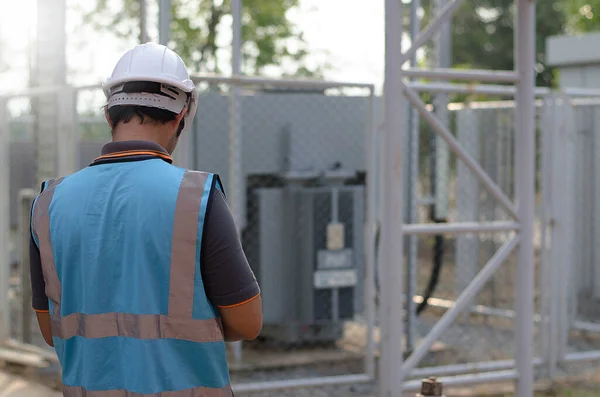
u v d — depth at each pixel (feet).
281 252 22.99
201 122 22.02
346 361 22.71
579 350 24.94
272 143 22.99
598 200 26.53
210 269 6.59
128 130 6.95
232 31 21.52
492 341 24.90
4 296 22.33
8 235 22.50
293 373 21.50
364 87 18.61
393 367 15.34
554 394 20.57
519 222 16.48
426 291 26.32
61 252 6.79
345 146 23.82
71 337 6.80
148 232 6.53
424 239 34.27
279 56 48.26
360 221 23.30
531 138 16.39
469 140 25.50
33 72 25.86
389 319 15.29
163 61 7.02
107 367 6.56
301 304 22.91
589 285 26.76
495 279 26.00
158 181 6.64
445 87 19.75
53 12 20.88
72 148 19.86
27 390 19.20
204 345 6.58
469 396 19.90
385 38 15.03
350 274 23.11
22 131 31.55
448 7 15.03
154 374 6.47
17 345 21.98
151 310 6.49
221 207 6.66
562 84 34.04
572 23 60.34
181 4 45.78
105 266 6.61
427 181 29.58
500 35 101.35
